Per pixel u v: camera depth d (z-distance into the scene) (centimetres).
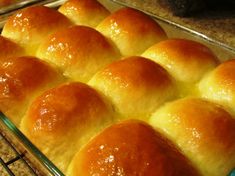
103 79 19
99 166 15
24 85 19
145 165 14
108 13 27
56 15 25
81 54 21
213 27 31
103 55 22
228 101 19
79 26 23
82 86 18
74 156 17
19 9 29
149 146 15
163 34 25
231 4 34
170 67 21
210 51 22
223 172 16
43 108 17
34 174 18
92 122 17
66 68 21
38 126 17
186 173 15
